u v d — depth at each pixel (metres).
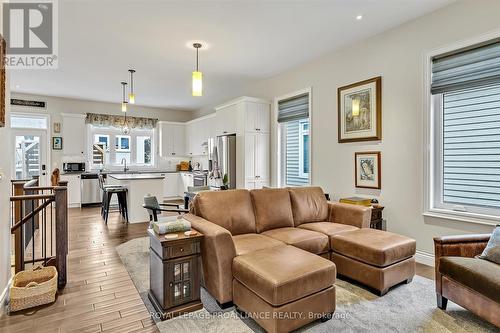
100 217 5.68
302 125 4.91
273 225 3.12
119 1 2.76
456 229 2.95
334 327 1.99
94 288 2.59
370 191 3.74
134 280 2.76
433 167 3.18
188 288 2.21
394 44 3.44
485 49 2.74
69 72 4.94
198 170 8.03
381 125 3.59
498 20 2.62
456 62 2.95
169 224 2.29
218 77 5.34
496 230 2.22
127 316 2.14
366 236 2.77
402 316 2.13
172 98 7.09
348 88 3.95
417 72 3.23
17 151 6.57
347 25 3.36
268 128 5.39
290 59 4.43
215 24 3.27
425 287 2.61
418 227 3.24
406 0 2.85
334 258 2.87
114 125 7.69
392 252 2.48
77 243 3.95
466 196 2.99
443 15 3.00
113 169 7.92
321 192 3.68
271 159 5.40
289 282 1.84
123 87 5.88
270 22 3.24
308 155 4.63
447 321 2.06
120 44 3.78
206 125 7.38
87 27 3.29
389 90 3.50
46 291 2.30
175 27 3.32
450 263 2.12
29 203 3.78
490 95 2.83
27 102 6.62
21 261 2.80
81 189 6.89
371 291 2.54
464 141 3.01
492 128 2.81
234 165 5.40
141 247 3.77
